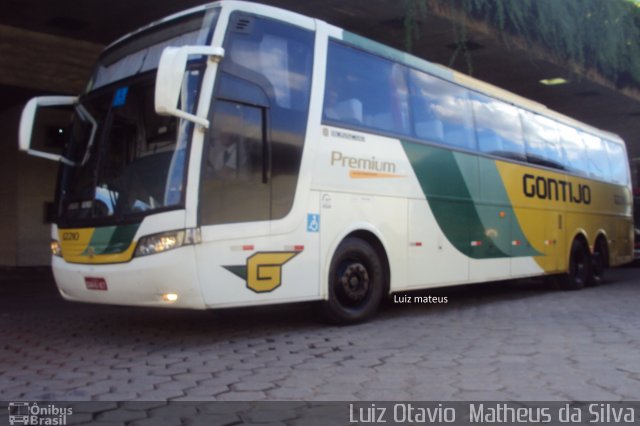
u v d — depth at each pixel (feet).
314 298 22.79
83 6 36.11
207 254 19.38
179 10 36.73
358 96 25.25
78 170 22.84
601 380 16.30
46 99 23.88
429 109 29.17
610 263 48.52
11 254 54.80
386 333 23.45
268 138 21.44
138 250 19.58
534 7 43.16
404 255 26.78
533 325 25.38
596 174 47.11
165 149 20.06
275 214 21.40
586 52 49.98
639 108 65.26
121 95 22.24
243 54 21.11
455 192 30.09
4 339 23.30
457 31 40.40
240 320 26.86
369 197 25.14
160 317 28.02
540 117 39.50
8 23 38.83
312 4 36.78
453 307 32.07
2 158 56.08
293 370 17.57
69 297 22.33
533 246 36.81
